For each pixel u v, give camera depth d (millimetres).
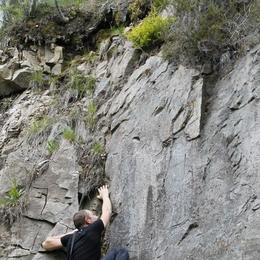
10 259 5465
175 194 5172
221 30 5852
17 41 8430
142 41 6852
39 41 8406
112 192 5809
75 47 8555
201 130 5328
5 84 8195
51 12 8703
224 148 4996
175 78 5996
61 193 5852
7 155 6980
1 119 7875
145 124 5961
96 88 7398
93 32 8562
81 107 7164
